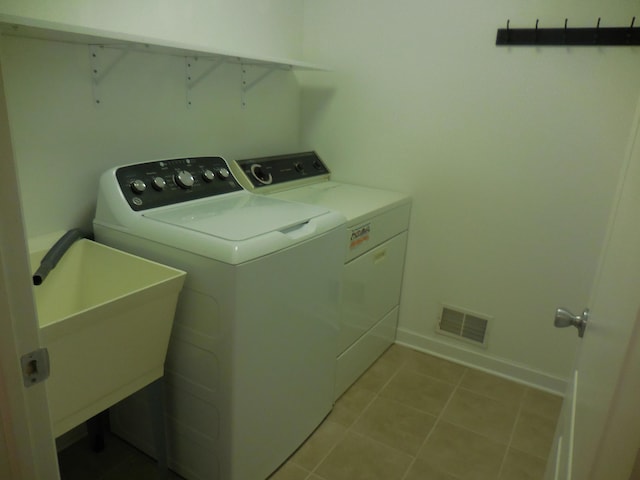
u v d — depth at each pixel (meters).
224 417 1.40
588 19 1.80
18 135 1.39
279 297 1.42
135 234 1.44
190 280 1.34
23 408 0.63
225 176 1.89
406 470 1.70
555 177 2.01
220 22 1.99
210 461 1.50
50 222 1.53
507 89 2.02
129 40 1.30
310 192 2.29
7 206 0.55
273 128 2.49
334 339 1.84
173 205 1.62
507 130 2.06
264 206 1.71
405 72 2.25
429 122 2.25
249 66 2.22
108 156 1.67
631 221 0.58
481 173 2.18
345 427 1.91
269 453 1.60
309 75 2.56
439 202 2.32
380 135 2.41
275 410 1.57
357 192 2.35
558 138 1.96
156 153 1.85
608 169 1.89
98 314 1.06
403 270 2.52
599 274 0.90
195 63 1.93
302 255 1.48
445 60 2.13
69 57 1.48
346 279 1.87
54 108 1.46
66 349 1.03
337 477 1.66
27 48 1.36
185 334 1.42
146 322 1.22
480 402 2.12
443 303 2.44
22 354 0.61
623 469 0.38
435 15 2.11
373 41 2.30
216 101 2.09
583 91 1.87
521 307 2.23
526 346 2.26
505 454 1.80
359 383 2.23
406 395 2.15
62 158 1.52
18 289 0.58
